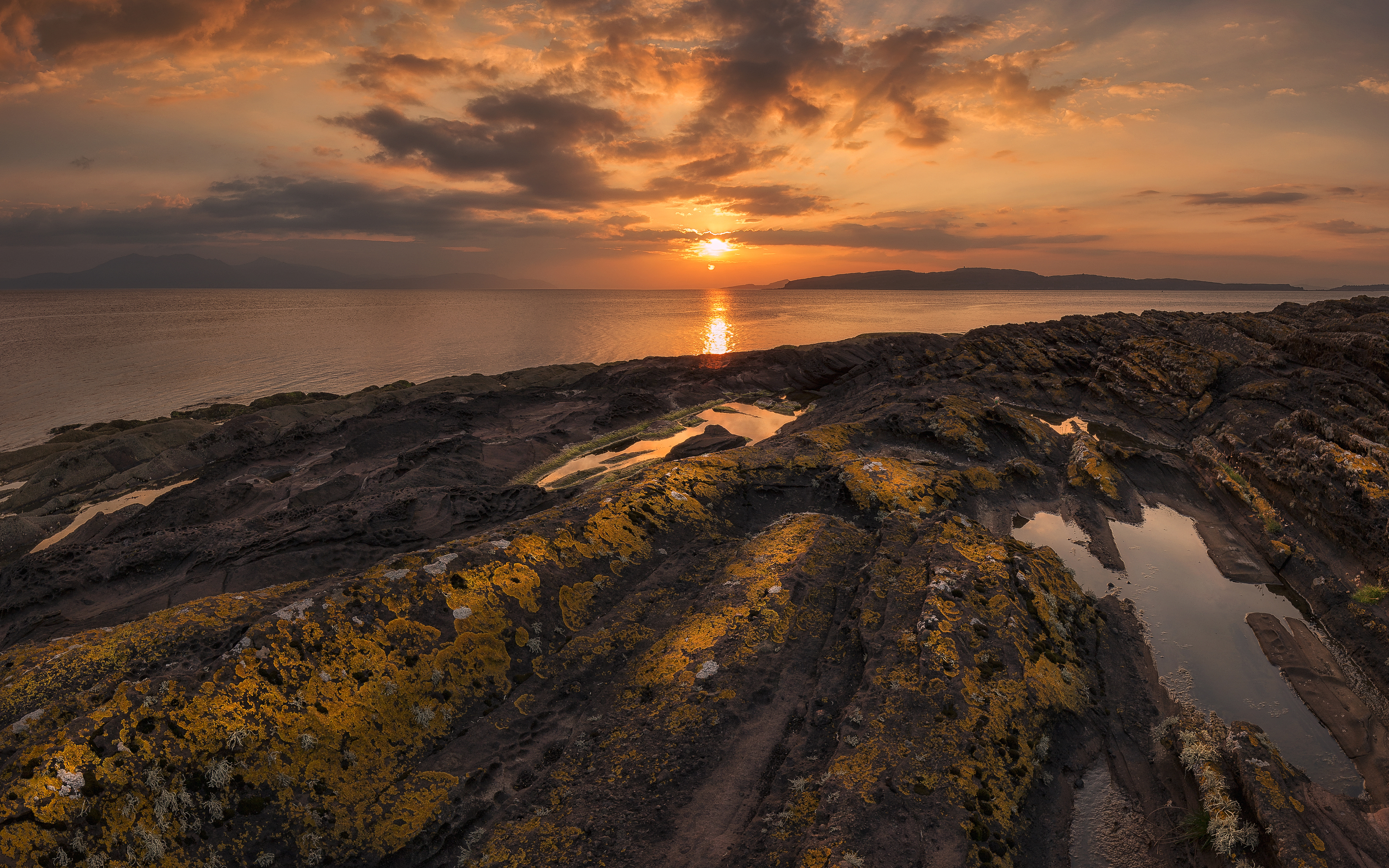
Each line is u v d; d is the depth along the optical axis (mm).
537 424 46625
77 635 15914
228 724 11961
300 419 48094
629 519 20891
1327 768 14172
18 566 22938
